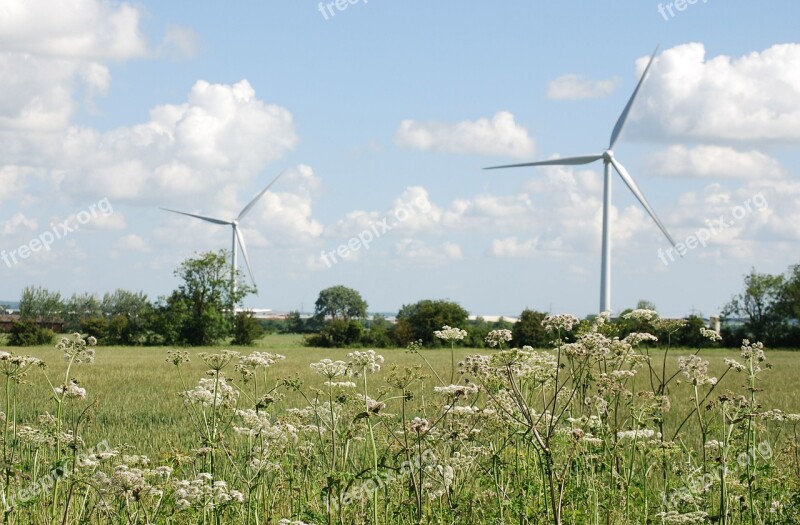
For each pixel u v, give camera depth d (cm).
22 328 11219
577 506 1121
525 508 1088
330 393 1173
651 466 1277
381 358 1155
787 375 5612
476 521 1127
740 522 1141
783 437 1825
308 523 988
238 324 12731
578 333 1230
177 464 1140
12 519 1127
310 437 1424
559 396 1330
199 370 5878
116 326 12700
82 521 1060
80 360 1227
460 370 1139
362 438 1219
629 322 1378
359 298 19162
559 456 1238
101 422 2619
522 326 4934
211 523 1054
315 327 19262
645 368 4403
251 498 1152
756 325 12800
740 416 1201
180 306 12581
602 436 1251
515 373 1125
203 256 12925
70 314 14412
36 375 4894
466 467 1179
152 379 4906
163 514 1023
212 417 1263
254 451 1220
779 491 1214
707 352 10075
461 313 10312
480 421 1262
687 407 3059
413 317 10669
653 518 1117
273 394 1294
